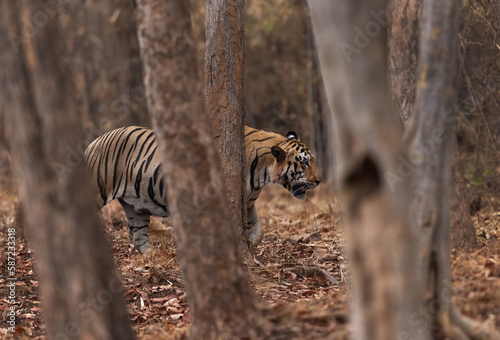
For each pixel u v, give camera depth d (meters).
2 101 6.90
